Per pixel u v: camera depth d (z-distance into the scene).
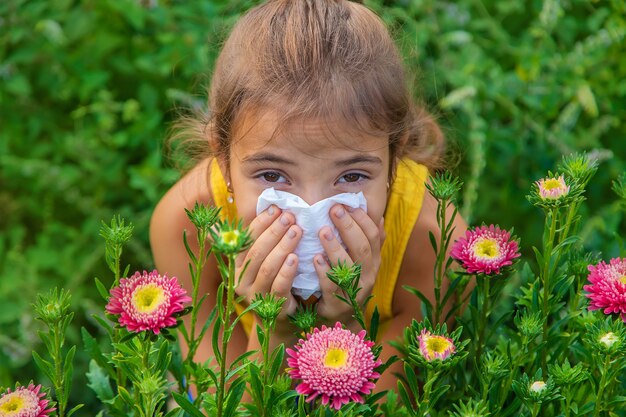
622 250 1.19
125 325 0.94
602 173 2.40
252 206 1.30
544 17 2.41
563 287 1.12
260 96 1.27
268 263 1.24
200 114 2.00
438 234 1.57
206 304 1.67
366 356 0.94
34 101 2.66
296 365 0.95
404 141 1.51
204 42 2.43
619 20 2.38
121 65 2.55
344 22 1.36
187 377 1.16
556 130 2.36
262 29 1.37
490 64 2.46
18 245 2.44
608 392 1.09
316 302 1.32
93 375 1.20
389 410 1.15
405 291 1.63
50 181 2.52
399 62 1.45
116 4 2.40
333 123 1.24
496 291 1.17
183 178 1.72
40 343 2.23
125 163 2.63
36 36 2.53
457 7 2.59
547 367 1.15
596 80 2.41
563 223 1.27
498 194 2.43
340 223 1.24
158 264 1.71
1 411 0.94
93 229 2.48
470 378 1.27
